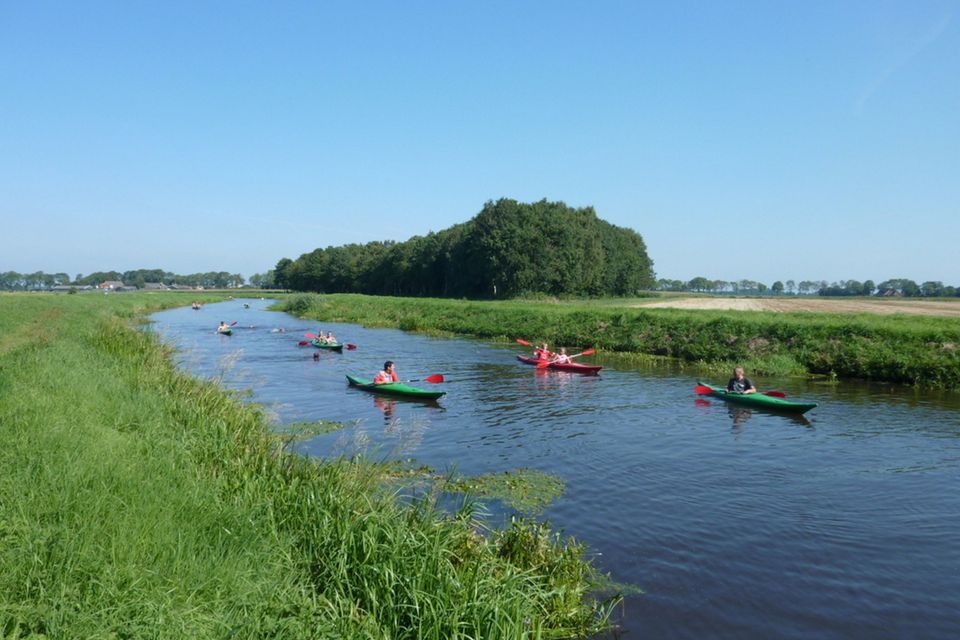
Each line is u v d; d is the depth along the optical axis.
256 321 51.62
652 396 18.61
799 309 49.78
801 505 9.57
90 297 65.12
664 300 74.94
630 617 6.41
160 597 4.48
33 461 6.53
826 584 7.15
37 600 4.29
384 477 9.89
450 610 5.09
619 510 9.29
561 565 7.00
